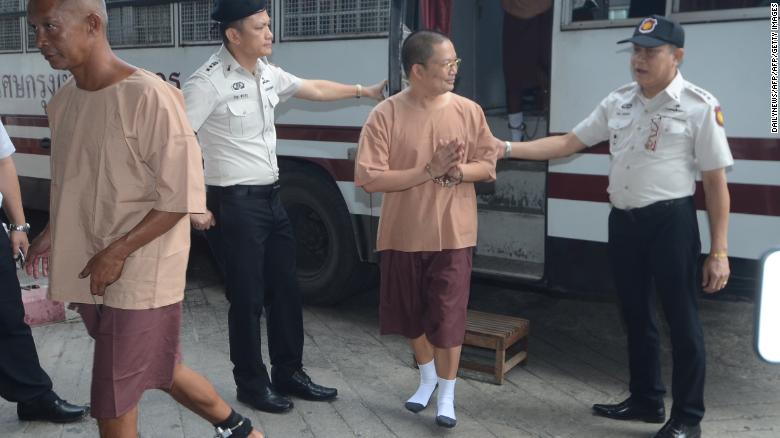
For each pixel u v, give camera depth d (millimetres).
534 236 4820
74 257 2504
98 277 2355
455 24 5848
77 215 2484
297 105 5230
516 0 5477
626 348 4730
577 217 4227
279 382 3893
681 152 3195
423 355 3762
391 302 3627
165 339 2609
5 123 7359
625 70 3996
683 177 3217
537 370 4363
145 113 2385
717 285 3172
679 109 3156
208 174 3529
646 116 3244
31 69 6949
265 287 3768
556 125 4242
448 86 3287
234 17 3363
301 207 5461
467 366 4238
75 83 2535
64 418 3598
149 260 2469
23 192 7309
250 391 3725
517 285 4852
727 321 5113
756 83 3623
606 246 4156
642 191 3264
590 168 4145
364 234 5070
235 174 3484
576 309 5465
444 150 3184
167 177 2375
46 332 4898
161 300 2506
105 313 2477
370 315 5391
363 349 4695
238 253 3523
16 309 3422
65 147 2484
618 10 4016
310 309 5512
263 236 3586
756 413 3781
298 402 3857
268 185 3580
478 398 3957
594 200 4156
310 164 5340
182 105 2494
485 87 6184
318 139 5164
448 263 3451
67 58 2369
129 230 2449
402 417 3723
